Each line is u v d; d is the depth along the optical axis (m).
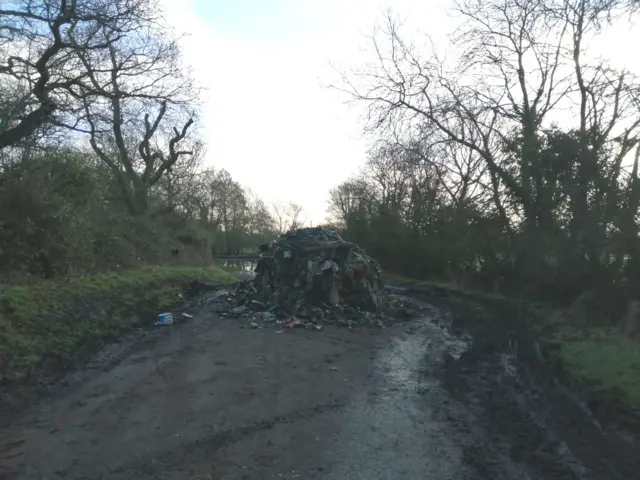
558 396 7.89
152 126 32.47
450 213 27.17
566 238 14.72
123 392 8.56
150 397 8.30
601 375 7.78
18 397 8.03
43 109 14.82
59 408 7.70
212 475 5.48
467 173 25.19
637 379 7.35
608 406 6.76
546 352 10.21
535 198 15.69
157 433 6.70
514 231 18.38
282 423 7.12
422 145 22.73
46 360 9.80
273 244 22.12
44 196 16.16
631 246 11.84
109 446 6.26
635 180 12.01
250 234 78.19
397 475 5.50
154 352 11.75
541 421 7.02
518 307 16.22
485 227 20.47
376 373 10.15
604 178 13.23
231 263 59.72
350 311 17.88
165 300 19.16
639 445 5.68
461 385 9.14
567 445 6.09
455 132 21.78
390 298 20.64
